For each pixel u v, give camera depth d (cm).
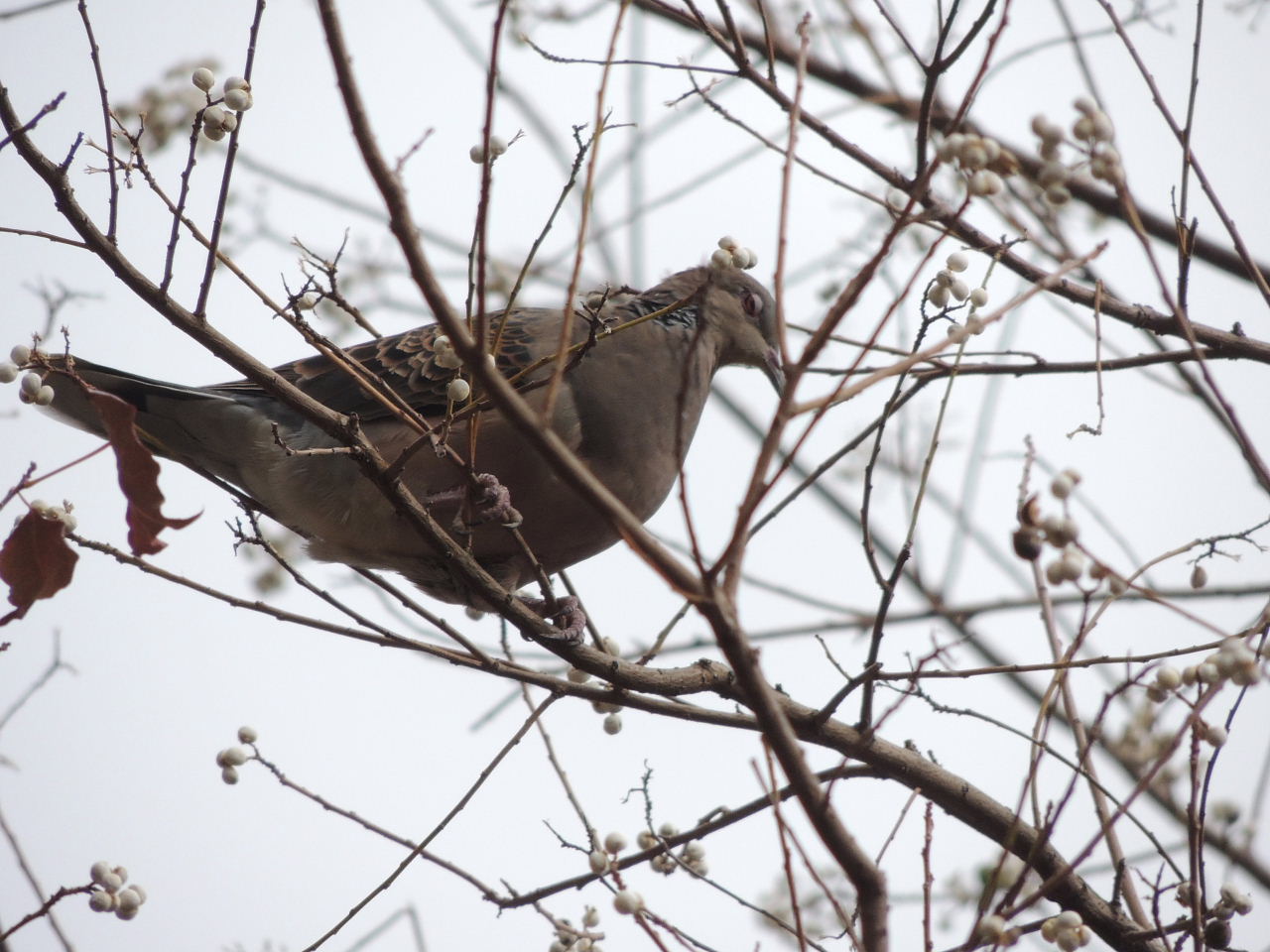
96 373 1002
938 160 590
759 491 538
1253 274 773
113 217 702
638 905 650
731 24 926
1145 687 640
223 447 1087
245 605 789
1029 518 566
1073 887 799
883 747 838
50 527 703
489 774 834
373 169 531
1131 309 934
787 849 569
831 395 546
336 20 537
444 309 528
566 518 1073
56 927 702
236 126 696
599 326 775
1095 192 1066
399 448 1054
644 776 830
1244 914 700
